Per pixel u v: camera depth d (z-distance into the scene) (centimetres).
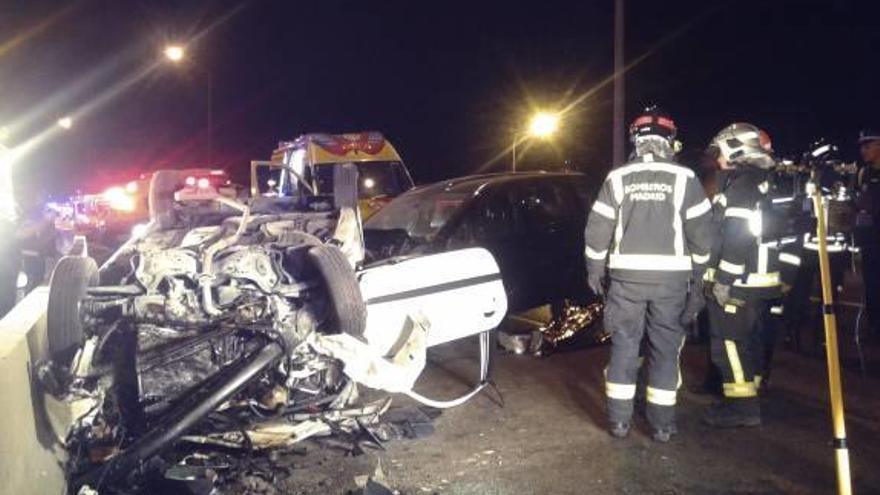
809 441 509
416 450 518
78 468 459
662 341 507
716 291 520
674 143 524
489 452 511
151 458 459
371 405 565
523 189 826
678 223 495
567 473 474
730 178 536
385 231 772
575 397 614
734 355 529
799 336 727
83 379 477
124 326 507
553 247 817
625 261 503
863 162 774
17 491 354
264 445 498
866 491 435
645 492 445
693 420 557
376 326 546
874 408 568
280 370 507
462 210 774
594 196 888
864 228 748
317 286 530
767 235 520
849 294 998
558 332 747
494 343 643
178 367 487
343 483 470
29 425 392
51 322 474
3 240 814
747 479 455
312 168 1284
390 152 1370
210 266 523
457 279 594
